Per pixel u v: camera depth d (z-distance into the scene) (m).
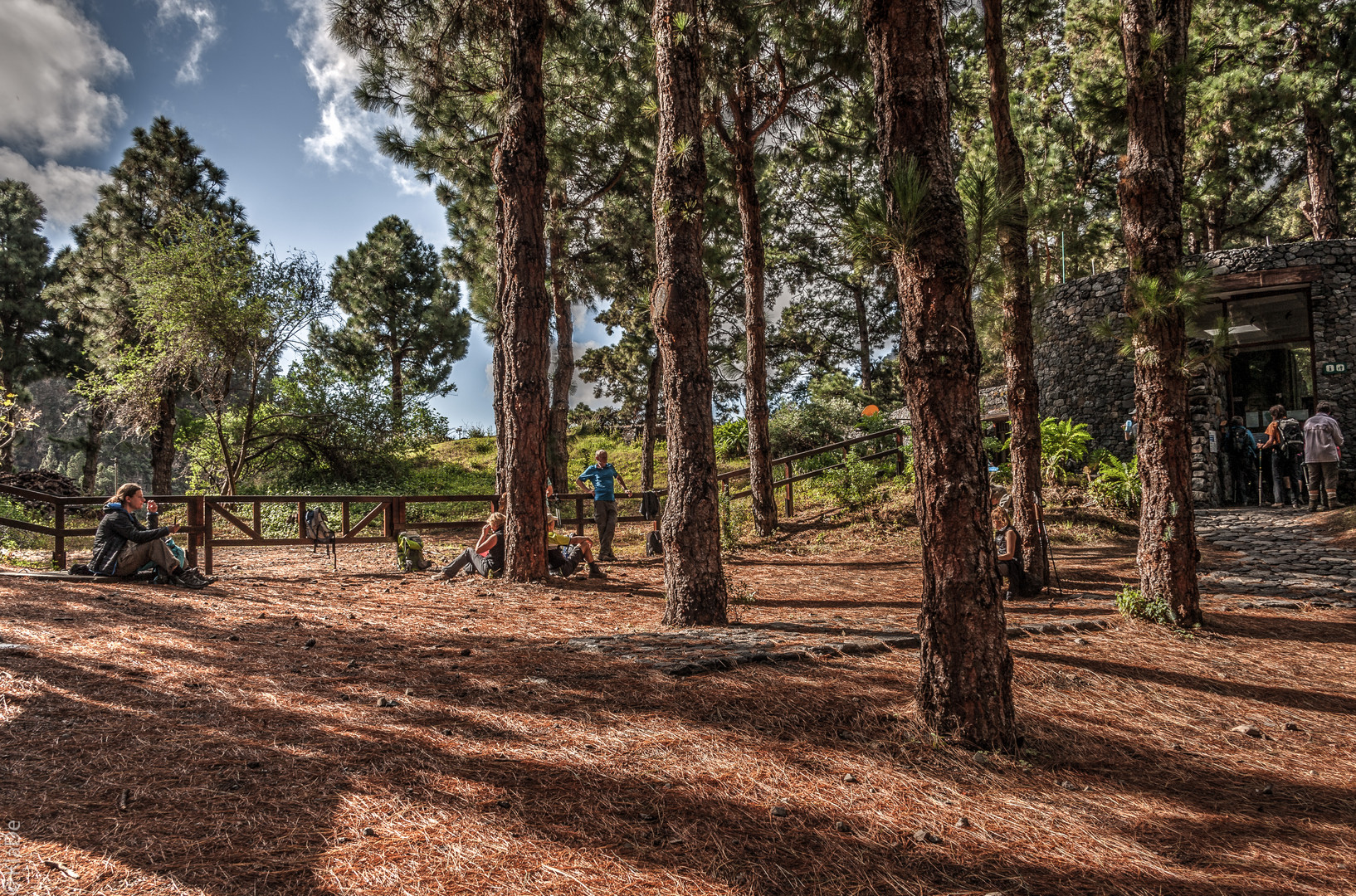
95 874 2.32
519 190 9.00
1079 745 3.77
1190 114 19.31
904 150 3.89
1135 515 13.19
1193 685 4.82
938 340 3.75
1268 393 17.92
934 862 2.63
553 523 10.45
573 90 15.25
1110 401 17.88
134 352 20.59
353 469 25.28
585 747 3.48
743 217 14.18
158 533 8.07
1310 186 19.98
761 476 13.91
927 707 3.78
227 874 2.35
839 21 11.81
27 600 6.55
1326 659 5.56
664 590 8.60
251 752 3.34
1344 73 18.00
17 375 32.41
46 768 3.10
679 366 6.63
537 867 2.47
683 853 2.60
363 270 37.62
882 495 15.01
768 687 4.38
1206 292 6.57
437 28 9.91
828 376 28.34
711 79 11.67
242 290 20.23
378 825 2.71
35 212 32.28
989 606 3.71
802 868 2.54
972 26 13.04
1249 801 3.24
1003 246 7.83
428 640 5.65
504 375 9.10
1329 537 10.80
